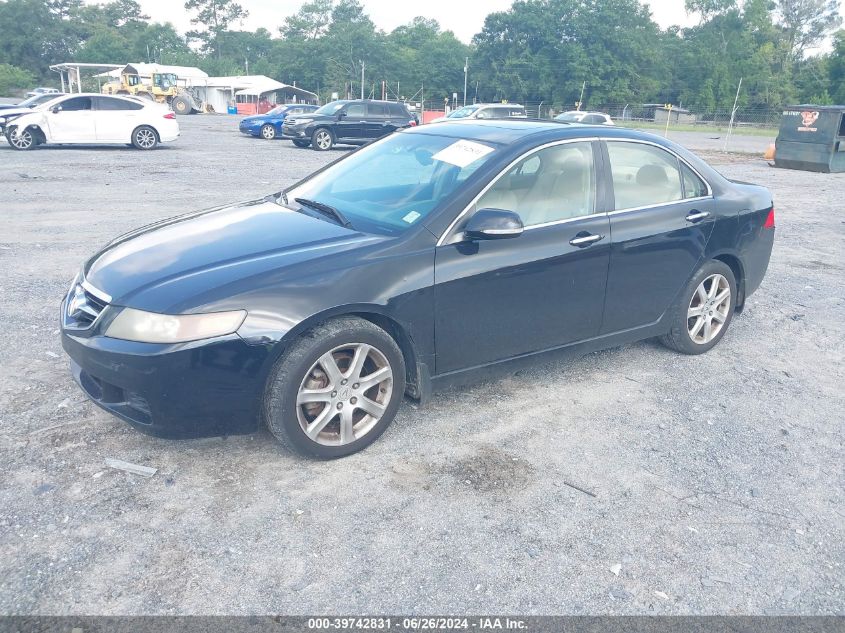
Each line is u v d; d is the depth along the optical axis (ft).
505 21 291.17
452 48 334.03
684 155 16.07
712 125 191.01
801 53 308.60
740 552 9.84
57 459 11.26
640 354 16.98
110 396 10.84
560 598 8.82
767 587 9.19
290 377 10.78
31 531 9.51
